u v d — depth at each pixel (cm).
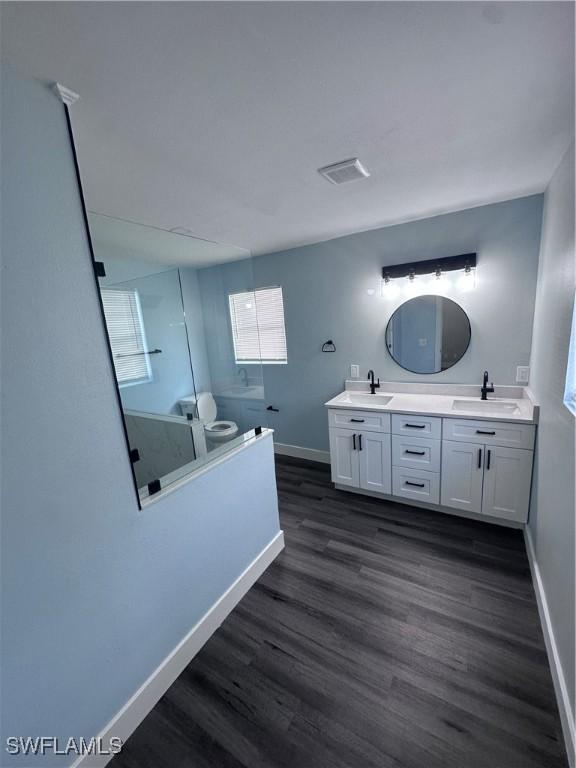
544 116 129
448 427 239
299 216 235
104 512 116
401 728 124
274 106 117
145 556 132
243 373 265
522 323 244
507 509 229
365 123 130
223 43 89
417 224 266
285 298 348
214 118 122
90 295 108
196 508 156
